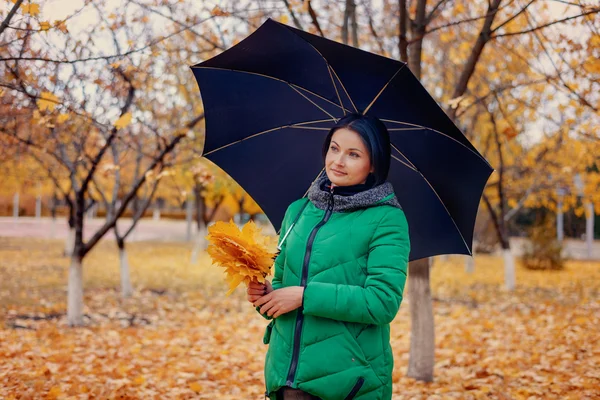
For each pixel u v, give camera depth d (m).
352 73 2.27
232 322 9.05
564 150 11.26
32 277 13.61
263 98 2.62
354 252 2.11
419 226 2.77
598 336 7.29
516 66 8.84
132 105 7.53
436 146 2.46
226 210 36.41
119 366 5.50
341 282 2.08
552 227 18.58
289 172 2.82
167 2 5.30
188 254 21.34
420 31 5.48
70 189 13.30
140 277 14.55
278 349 2.11
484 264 20.33
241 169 2.81
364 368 2.04
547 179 12.73
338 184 2.27
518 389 4.94
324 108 2.59
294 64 2.40
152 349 6.83
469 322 8.89
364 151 2.21
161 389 4.91
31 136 7.95
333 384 2.00
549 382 5.14
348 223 2.15
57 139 7.64
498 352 6.66
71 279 8.43
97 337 7.49
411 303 5.50
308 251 2.15
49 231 32.31
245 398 4.74
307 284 2.03
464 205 2.57
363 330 2.08
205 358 6.39
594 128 5.95
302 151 2.78
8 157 8.46
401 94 2.25
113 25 5.47
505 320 9.11
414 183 2.67
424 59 11.06
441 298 11.98
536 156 12.17
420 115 2.32
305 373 2.02
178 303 10.94
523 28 6.35
